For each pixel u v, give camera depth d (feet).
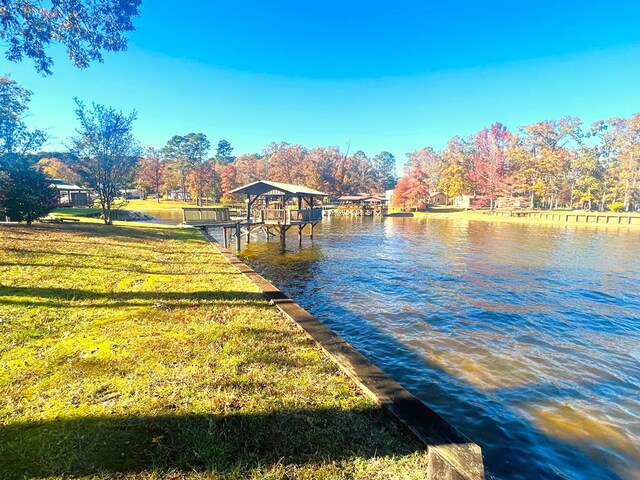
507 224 151.94
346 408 11.00
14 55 26.16
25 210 48.70
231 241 86.28
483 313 32.22
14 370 12.30
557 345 25.08
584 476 12.76
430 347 24.48
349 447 9.23
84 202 145.18
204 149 270.46
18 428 9.24
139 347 14.58
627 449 14.24
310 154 278.67
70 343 14.80
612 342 25.76
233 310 20.44
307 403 11.13
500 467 13.15
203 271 31.89
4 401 10.43
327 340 16.07
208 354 14.17
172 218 126.00
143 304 20.86
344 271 51.67
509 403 17.56
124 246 41.91
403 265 56.54
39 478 7.64
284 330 17.53
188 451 8.67
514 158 207.92
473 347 24.54
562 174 207.72
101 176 70.28
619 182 196.44
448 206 264.31
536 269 53.42
